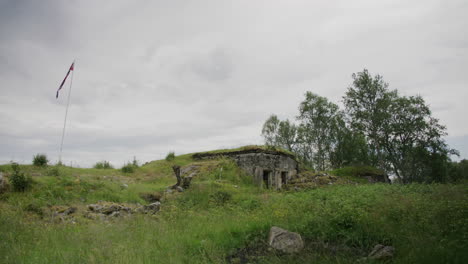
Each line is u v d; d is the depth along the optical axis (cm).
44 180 1323
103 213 1095
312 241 706
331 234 720
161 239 691
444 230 623
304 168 2861
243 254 645
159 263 542
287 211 915
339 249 645
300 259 579
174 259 559
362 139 3475
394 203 831
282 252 643
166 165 2536
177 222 898
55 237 700
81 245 636
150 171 2358
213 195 1437
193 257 587
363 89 2795
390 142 2841
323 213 829
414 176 2967
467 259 487
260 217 902
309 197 1208
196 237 734
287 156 2533
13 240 661
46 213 1018
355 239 687
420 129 2741
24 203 1069
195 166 2312
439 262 496
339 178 2377
